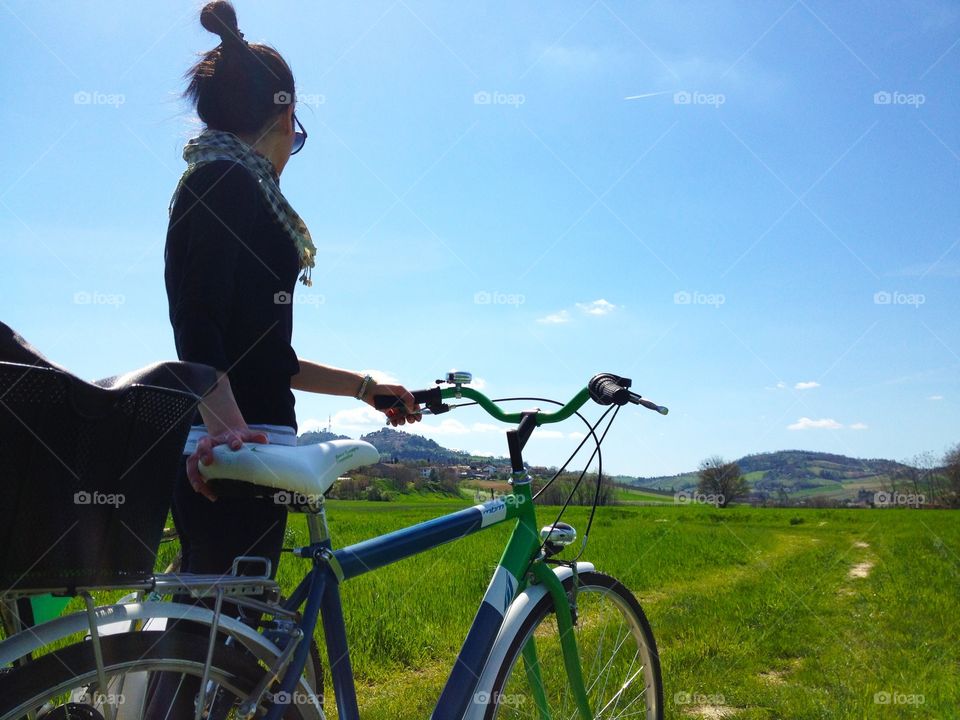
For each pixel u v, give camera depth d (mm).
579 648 2670
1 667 1468
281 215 2418
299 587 2023
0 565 1327
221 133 2383
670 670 5266
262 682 1796
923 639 6840
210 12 2426
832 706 4547
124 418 1449
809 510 65688
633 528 28734
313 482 1939
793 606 8586
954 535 25766
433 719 2264
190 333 2115
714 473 77938
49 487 1351
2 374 1290
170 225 2311
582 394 2555
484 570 10000
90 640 1591
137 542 1506
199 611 1705
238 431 1959
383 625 5996
